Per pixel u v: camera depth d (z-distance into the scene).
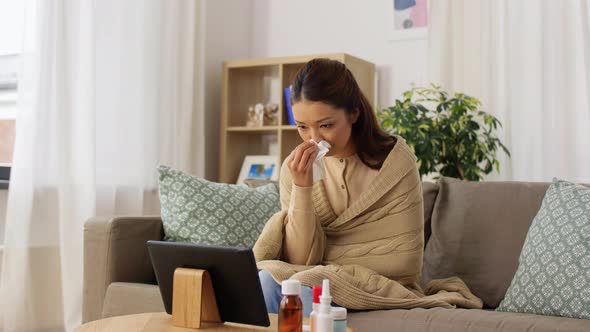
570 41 3.24
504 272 2.05
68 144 2.76
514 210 2.12
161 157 3.36
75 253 2.80
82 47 2.87
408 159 1.83
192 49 3.55
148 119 3.28
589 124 3.14
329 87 1.66
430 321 1.58
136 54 3.19
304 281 1.60
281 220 1.79
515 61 3.35
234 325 1.34
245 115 3.97
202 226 2.31
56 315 2.73
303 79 1.67
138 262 2.24
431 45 3.51
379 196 1.80
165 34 3.38
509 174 3.36
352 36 3.87
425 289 2.04
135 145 3.19
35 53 2.66
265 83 4.04
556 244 1.81
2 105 2.75
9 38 2.72
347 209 1.83
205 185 2.40
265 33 4.13
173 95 3.43
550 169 3.26
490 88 3.41
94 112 2.90
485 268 2.09
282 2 4.09
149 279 2.29
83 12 2.88
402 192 1.81
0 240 2.74
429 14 3.51
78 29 2.84
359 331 1.64
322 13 3.96
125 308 2.06
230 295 1.31
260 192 2.52
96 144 3.00
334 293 1.63
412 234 1.80
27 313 2.63
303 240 1.74
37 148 2.68
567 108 3.24
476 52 3.44
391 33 3.75
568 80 3.24
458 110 3.09
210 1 3.89
